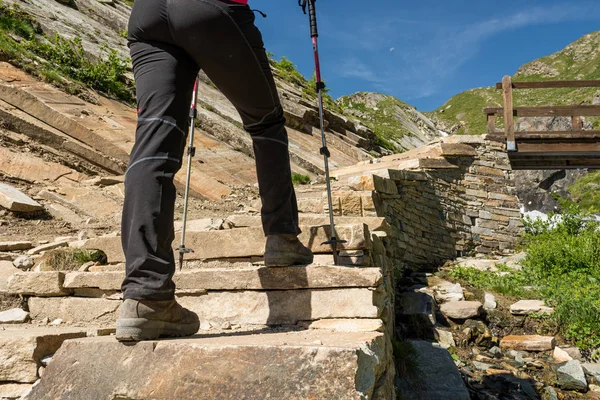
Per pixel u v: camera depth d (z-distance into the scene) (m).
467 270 8.36
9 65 10.45
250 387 1.70
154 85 2.07
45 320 3.21
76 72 12.04
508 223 10.85
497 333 6.27
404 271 8.17
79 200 7.07
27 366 2.34
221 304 2.85
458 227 10.11
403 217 8.50
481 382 4.99
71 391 1.87
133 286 1.93
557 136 11.51
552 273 8.25
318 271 2.68
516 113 11.52
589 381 5.33
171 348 1.84
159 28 2.08
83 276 3.22
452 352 5.60
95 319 3.11
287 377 1.69
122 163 9.11
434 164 9.90
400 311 6.15
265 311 2.76
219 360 1.77
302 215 4.88
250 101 2.30
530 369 5.41
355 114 36.72
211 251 3.63
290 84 22.20
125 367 1.86
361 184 7.24
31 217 6.16
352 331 2.46
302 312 2.68
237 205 8.62
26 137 8.45
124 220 2.00
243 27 2.14
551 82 11.47
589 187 38.50
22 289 3.27
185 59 2.16
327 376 1.67
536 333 6.25
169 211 2.02
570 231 10.70
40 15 14.72
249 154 12.81
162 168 2.02
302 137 16.55
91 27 16.50
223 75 2.18
